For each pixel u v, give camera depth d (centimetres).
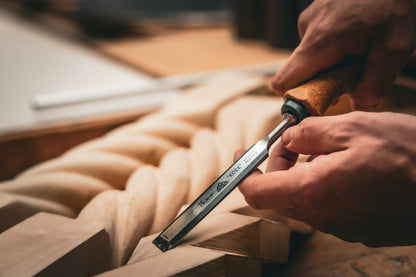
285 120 52
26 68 159
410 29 59
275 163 51
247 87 102
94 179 70
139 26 239
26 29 253
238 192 61
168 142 82
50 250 44
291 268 60
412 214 40
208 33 238
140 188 60
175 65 154
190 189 63
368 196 40
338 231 47
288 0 165
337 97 58
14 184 66
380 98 66
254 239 52
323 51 59
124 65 167
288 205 45
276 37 175
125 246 51
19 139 95
